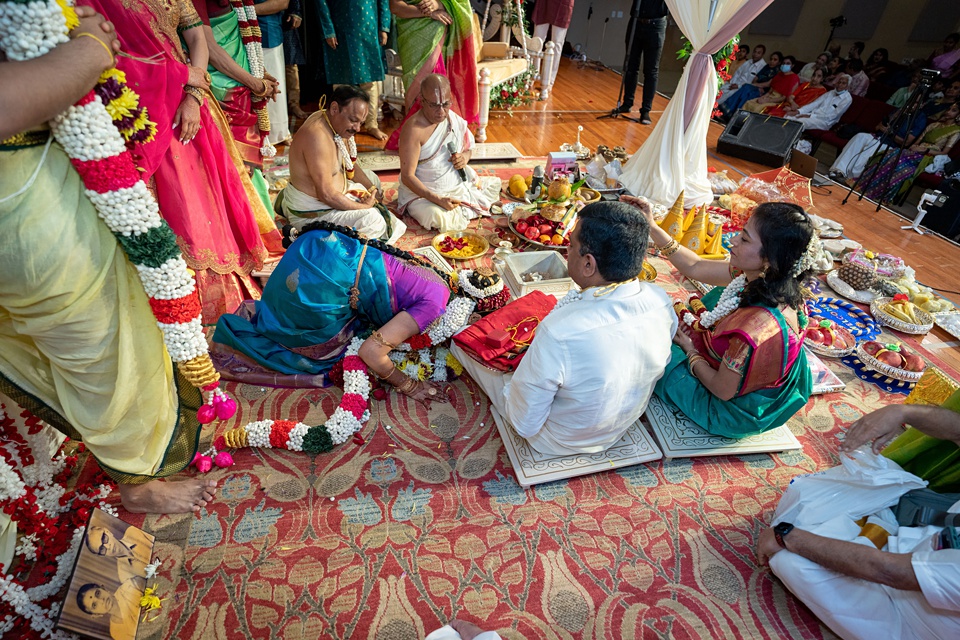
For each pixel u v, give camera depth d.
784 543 1.72
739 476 2.34
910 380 2.82
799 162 5.45
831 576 1.66
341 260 2.37
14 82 1.15
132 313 1.67
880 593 1.61
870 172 5.83
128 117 1.54
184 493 2.03
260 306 2.55
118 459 1.82
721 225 3.66
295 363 2.56
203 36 2.69
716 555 2.02
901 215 4.91
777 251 1.99
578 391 1.93
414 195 3.90
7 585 1.54
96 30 1.38
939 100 6.07
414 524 2.04
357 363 2.48
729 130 5.95
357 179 3.82
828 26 9.66
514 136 5.89
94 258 1.51
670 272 3.70
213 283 2.80
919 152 5.63
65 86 1.24
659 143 4.38
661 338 2.00
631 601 1.85
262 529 1.98
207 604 1.75
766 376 2.11
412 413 2.49
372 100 5.06
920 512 1.74
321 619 1.74
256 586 1.81
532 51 7.11
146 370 1.75
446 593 1.83
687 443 2.38
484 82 5.21
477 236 3.69
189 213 2.51
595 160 4.68
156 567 1.82
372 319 2.54
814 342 3.04
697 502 2.21
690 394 2.39
